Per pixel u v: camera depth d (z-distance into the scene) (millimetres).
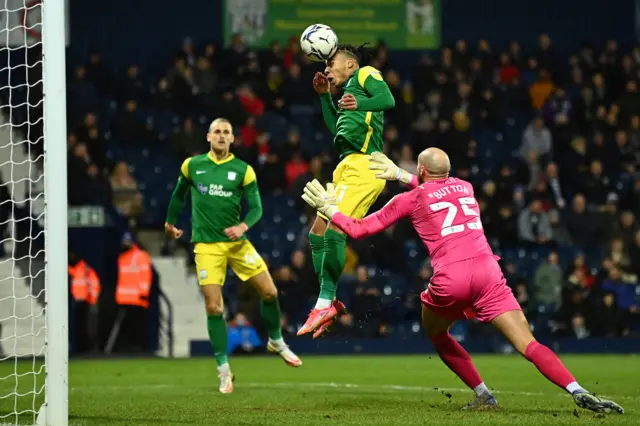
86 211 63438
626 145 79812
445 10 92312
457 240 23203
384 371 46938
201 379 42312
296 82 80438
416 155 74938
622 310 65312
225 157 35062
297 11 86625
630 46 90312
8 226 66000
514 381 39750
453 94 79062
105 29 87438
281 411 25297
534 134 78625
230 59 80875
